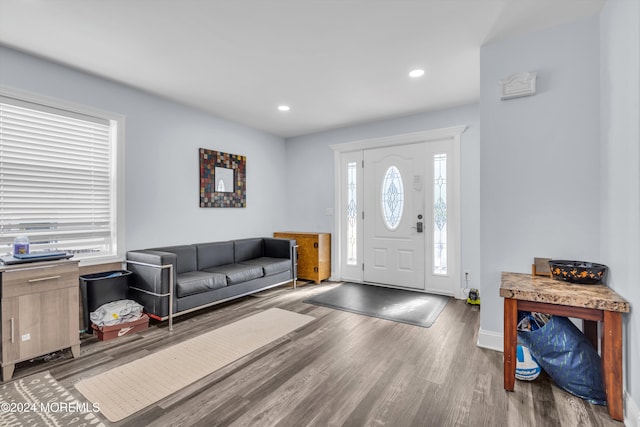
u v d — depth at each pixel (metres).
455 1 1.95
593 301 1.67
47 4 1.94
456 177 3.82
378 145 4.43
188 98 3.57
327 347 2.47
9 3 1.92
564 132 2.20
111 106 3.10
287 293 4.10
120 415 1.66
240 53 2.58
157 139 3.51
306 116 4.23
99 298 2.83
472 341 2.58
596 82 2.10
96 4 1.94
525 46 2.32
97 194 3.06
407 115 4.18
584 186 2.14
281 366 2.18
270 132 5.04
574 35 2.16
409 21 2.16
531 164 2.30
